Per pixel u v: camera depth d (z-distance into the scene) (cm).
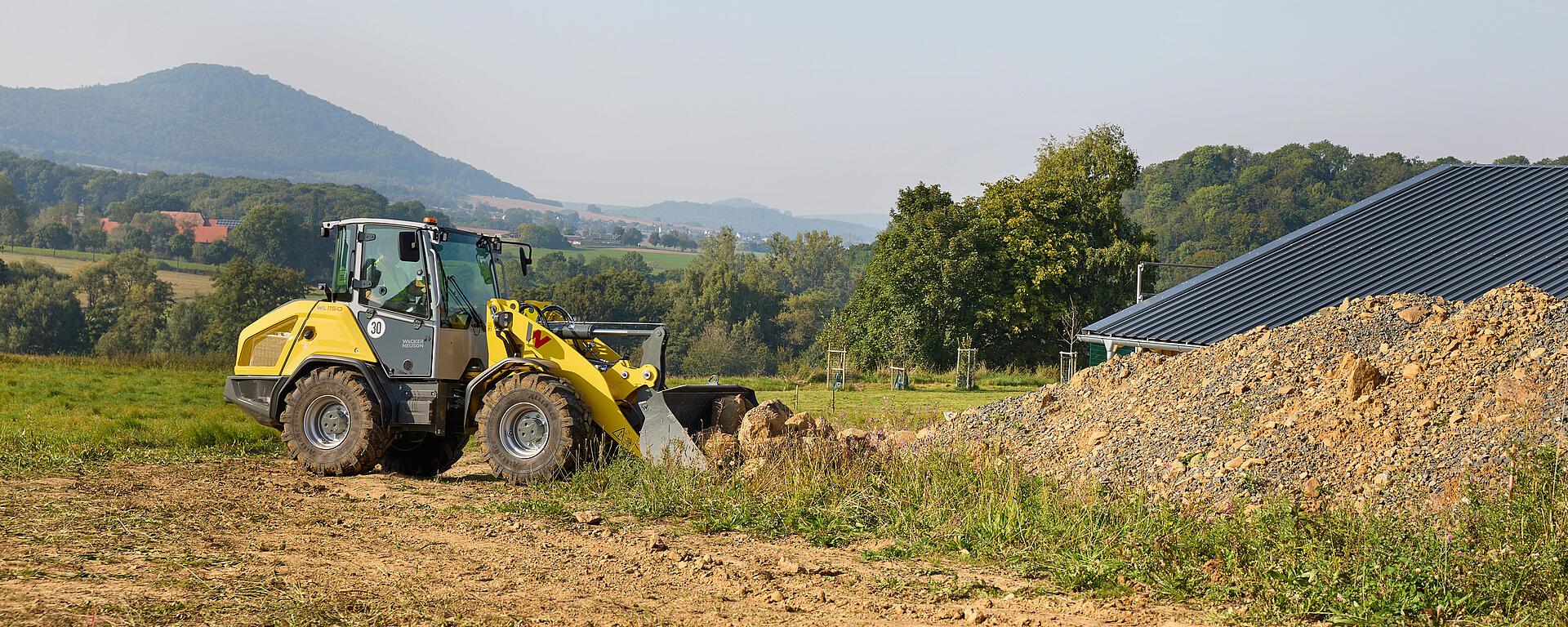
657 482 971
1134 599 634
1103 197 5297
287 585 620
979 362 4750
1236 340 1164
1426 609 588
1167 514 773
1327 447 876
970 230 4953
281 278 7906
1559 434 806
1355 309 1170
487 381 1138
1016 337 5062
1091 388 1150
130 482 1033
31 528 758
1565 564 625
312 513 892
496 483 1104
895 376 3638
